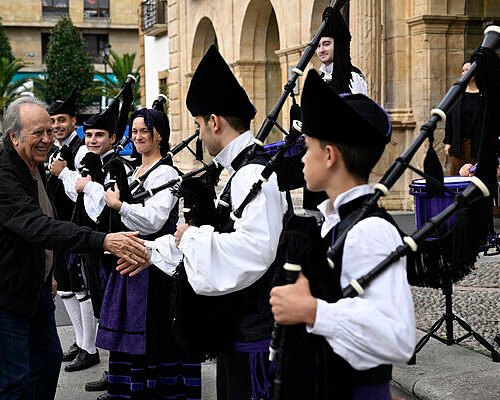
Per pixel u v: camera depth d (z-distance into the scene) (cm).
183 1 2145
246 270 307
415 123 1172
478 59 280
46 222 376
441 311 637
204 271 309
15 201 377
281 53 1513
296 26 1466
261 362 323
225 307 325
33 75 4541
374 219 244
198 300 328
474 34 1170
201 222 332
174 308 335
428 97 1155
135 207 446
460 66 1166
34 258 383
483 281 742
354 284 234
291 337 238
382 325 227
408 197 1175
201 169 443
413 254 291
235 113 340
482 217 286
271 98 1789
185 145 474
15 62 3872
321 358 234
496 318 611
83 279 559
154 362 447
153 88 2645
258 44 1769
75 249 380
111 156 556
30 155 388
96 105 3878
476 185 251
